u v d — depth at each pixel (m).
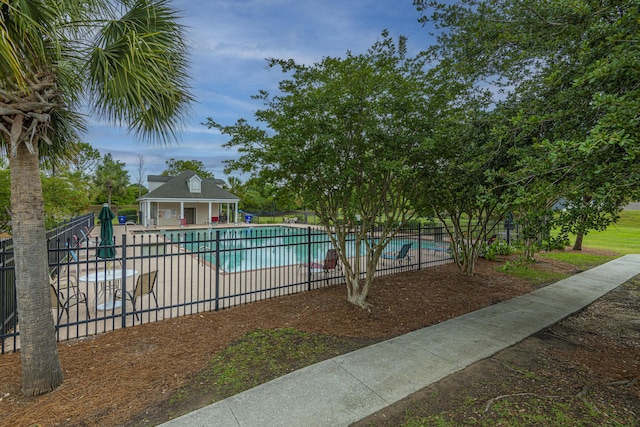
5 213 7.54
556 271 9.20
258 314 5.11
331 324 4.69
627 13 2.51
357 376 3.21
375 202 5.38
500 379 3.23
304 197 5.01
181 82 3.52
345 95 4.54
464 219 9.56
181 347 3.87
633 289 7.25
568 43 3.56
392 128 4.81
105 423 2.45
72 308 5.44
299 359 3.60
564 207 3.07
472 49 4.47
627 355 3.90
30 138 2.65
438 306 5.76
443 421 2.53
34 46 2.43
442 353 3.79
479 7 4.32
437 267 9.54
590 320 5.23
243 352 3.75
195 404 2.72
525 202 3.14
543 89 3.97
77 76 3.15
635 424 2.50
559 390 3.04
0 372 3.22
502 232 13.01
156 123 3.53
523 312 5.46
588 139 2.18
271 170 5.01
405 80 4.58
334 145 4.77
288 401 2.77
